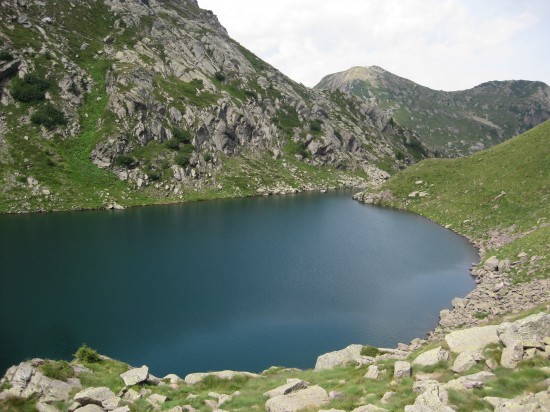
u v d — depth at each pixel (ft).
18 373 82.99
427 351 80.53
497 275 171.42
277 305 158.10
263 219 324.39
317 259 219.00
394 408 59.52
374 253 232.12
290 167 540.11
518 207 263.29
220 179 451.53
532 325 72.49
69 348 125.18
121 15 560.20
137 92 442.91
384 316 150.00
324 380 84.74
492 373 62.90
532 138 346.54
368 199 419.54
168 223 297.94
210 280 183.83
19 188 328.70
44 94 400.06
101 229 271.69
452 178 382.01
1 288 168.14
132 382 89.66
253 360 120.78
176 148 437.99
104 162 384.88
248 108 574.56
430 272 199.72
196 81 542.57
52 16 485.15
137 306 154.71
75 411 75.10
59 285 173.27
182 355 123.03
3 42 403.75
